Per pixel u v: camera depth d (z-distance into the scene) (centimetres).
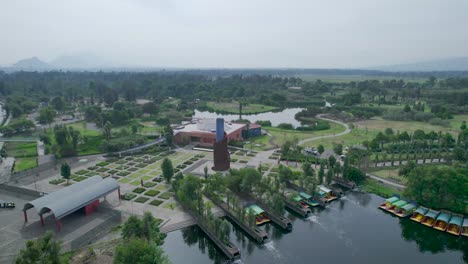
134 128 15838
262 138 15875
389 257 6450
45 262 4706
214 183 8481
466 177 7912
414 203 8225
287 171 9612
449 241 7044
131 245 5141
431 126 17912
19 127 16175
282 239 7062
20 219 7362
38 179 10006
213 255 6669
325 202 8675
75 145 12788
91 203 7631
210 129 15100
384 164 11262
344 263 6206
